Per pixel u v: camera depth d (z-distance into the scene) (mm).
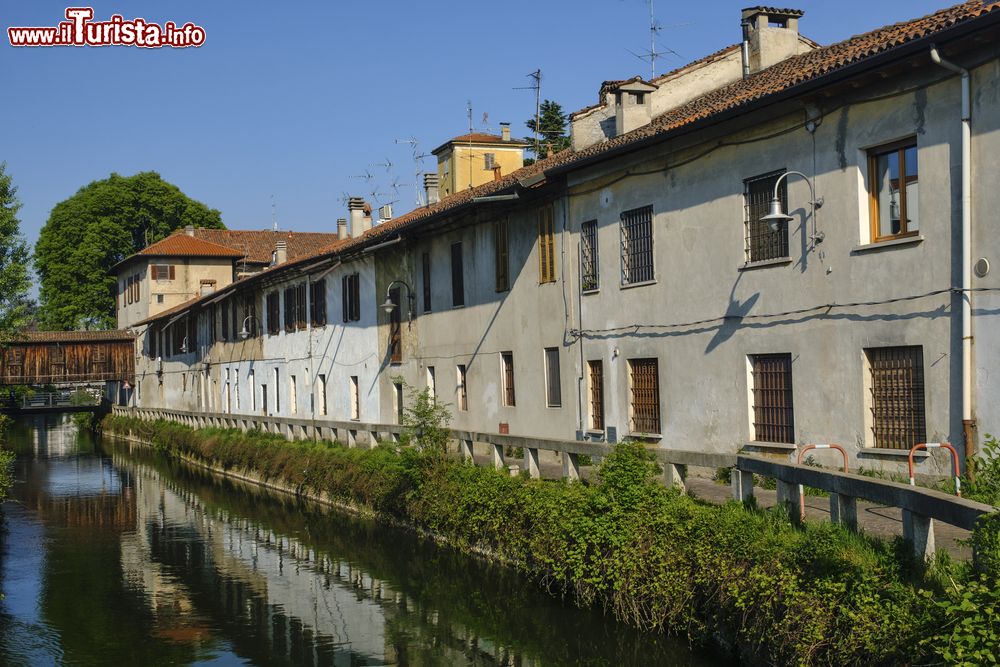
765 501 14133
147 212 72625
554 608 13289
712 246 17734
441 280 28250
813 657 8469
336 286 35812
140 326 63562
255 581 18094
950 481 12297
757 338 16719
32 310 73688
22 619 15758
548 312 22875
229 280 66000
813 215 15453
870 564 8719
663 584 11336
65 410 68562
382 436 24172
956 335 13141
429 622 14492
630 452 13258
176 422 47406
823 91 14820
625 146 19047
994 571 7285
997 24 11969
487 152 48781
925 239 13609
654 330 19312
